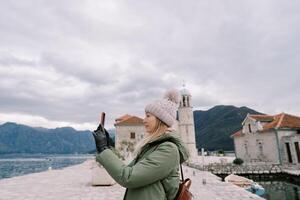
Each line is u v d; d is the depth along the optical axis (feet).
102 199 36.52
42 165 245.65
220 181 58.59
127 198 7.30
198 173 82.99
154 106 8.19
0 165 246.47
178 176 7.66
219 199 36.11
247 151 137.49
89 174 77.61
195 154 186.50
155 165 6.89
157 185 7.14
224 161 126.72
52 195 39.88
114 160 7.04
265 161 122.72
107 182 50.01
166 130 8.09
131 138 176.24
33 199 36.68
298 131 119.85
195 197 37.76
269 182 96.02
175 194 7.49
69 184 53.16
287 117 127.24
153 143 7.73
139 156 7.92
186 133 188.75
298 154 107.45
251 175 104.68
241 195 39.40
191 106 194.18
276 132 117.39
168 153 7.13
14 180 60.54
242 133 142.41
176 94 9.09
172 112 8.21
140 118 186.70
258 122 130.31
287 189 77.15
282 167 103.50
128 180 6.68
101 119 7.88
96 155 7.33
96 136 7.47
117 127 178.40
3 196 39.11
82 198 37.27
